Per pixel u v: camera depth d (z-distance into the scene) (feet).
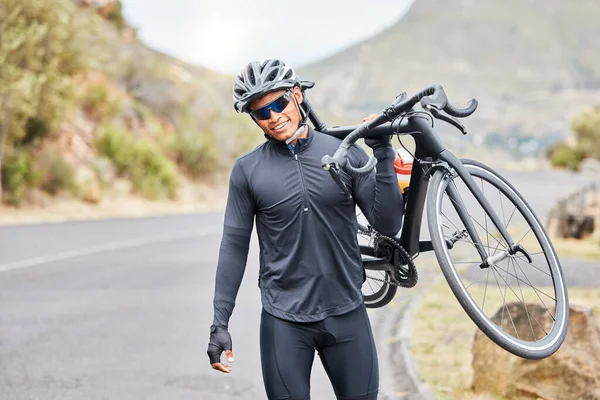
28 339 25.85
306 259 11.49
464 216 10.43
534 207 97.09
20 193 76.95
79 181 86.02
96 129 99.50
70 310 30.68
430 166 10.72
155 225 69.82
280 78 11.02
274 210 11.48
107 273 40.22
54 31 80.89
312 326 11.59
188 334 26.78
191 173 115.44
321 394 20.17
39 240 54.75
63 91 83.20
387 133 10.94
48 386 20.62
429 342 24.93
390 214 11.22
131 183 97.25
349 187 11.57
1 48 75.56
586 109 367.86
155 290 35.40
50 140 88.63
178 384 20.92
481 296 33.19
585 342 17.74
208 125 124.67
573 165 361.30
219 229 66.28
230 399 19.67
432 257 46.75
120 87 121.70
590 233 58.80
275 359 11.55
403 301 32.58
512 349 9.81
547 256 11.02
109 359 23.43
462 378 20.72
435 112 9.93
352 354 11.70
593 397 17.08
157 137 113.09
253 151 11.84
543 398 17.69
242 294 34.81
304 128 11.52
